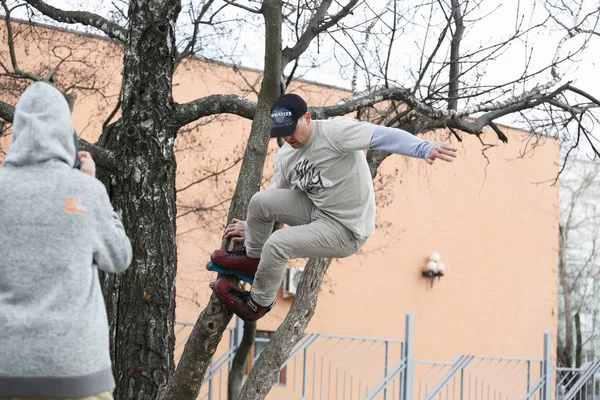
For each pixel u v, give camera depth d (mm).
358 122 3975
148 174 5805
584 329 22188
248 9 6090
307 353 9742
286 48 6199
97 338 2588
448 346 15203
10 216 2576
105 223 2719
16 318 2480
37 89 2771
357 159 4113
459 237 15602
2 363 2449
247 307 4293
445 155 3656
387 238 14570
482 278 15867
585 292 21250
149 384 5617
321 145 4031
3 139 9773
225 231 4539
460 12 7355
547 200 17016
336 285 13914
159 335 5711
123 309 5695
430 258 15047
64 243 2580
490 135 16141
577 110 7902
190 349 4645
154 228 5781
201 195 11695
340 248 4188
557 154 17234
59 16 6785
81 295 2580
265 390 6406
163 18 5902
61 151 2723
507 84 7383
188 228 11820
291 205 4277
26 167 2672
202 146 11023
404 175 14844
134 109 5859
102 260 2727
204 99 6121
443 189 15445
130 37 5930
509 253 16328
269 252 4086
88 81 10195
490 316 15898
